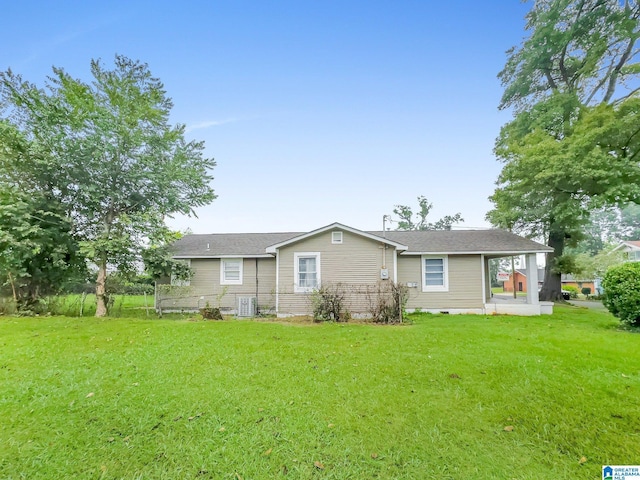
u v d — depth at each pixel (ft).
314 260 41.16
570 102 56.08
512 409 12.12
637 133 47.78
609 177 46.44
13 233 36.37
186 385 14.61
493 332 27.30
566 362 17.75
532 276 42.70
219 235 56.70
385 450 9.60
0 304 39.52
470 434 10.44
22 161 38.93
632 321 28.30
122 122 40.11
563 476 8.47
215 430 10.76
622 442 9.96
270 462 9.10
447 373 16.05
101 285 41.70
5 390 14.05
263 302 47.24
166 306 47.85
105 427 10.98
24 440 10.18
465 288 43.78
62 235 40.73
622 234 163.12
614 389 13.84
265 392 13.80
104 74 39.50
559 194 54.85
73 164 40.27
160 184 42.91
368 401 12.89
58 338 24.79
